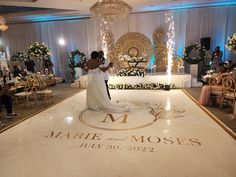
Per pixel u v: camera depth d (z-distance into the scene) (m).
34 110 5.05
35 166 2.52
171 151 2.76
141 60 8.08
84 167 2.46
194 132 3.37
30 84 5.40
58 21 9.67
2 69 6.31
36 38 10.12
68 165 2.52
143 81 7.50
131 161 2.55
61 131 3.61
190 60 7.89
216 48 7.55
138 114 4.39
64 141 3.20
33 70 9.21
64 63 10.09
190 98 5.71
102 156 2.69
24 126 3.92
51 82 6.65
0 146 3.09
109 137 3.28
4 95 4.45
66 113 4.68
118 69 9.11
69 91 7.52
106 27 9.15
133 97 6.03
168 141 3.07
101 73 4.77
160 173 2.28
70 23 9.57
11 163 2.61
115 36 9.12
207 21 8.12
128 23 8.88
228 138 3.11
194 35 8.34
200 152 2.71
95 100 4.79
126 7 4.77
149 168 2.38
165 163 2.47
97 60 4.66
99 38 9.32
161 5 7.47
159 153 2.72
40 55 7.25
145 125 3.74
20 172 2.41
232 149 2.77
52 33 9.89
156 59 8.77
